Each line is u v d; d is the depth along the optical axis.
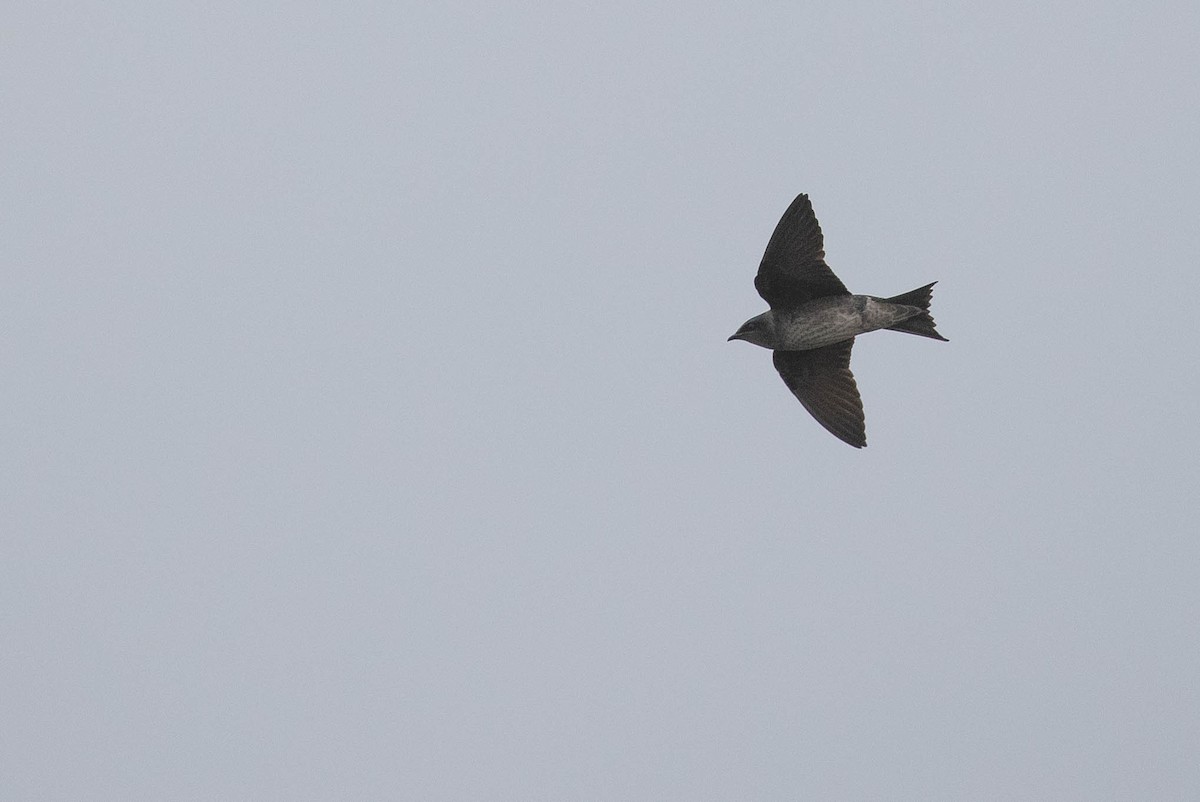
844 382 15.22
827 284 14.45
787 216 14.21
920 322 14.57
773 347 14.99
